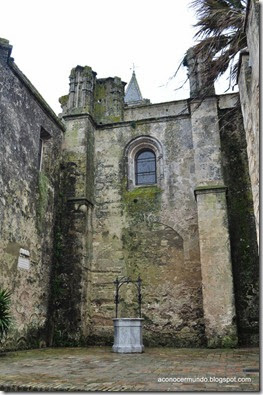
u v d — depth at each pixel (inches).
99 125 544.1
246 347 391.9
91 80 553.9
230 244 438.0
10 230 368.8
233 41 397.7
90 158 517.3
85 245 468.1
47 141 480.1
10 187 374.9
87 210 486.9
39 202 438.0
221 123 498.3
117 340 355.3
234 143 488.4
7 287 355.3
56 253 464.1
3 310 307.6
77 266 455.2
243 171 473.7
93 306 465.4
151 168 516.7
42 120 464.4
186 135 505.7
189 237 463.5
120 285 459.8
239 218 455.2
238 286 429.1
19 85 413.1
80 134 516.4
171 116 519.2
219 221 430.0
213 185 451.5
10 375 217.3
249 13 287.0
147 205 490.6
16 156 393.4
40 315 414.9
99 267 479.8
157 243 472.7
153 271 463.5
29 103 434.0
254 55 273.3
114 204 502.9
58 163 500.1
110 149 531.5
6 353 333.4
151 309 450.0
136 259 472.7
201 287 442.3
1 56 380.2
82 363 269.9
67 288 448.5
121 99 556.1
